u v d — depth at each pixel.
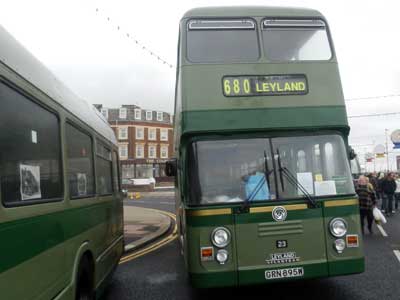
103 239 6.04
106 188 6.73
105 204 6.35
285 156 5.44
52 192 3.82
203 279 5.05
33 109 3.46
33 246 3.21
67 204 4.19
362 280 6.92
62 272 3.93
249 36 5.84
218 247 5.09
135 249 11.16
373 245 10.27
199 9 5.99
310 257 5.21
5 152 2.87
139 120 72.12
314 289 6.47
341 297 6.00
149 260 9.60
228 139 5.44
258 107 5.53
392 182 17.44
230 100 5.53
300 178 5.38
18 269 2.91
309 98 5.64
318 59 5.84
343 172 5.52
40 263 3.34
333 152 5.56
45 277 3.45
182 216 6.08
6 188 2.84
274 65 5.70
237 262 5.11
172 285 7.18
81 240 4.67
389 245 10.20
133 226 16.08
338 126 5.61
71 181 4.48
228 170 5.33
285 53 5.80
